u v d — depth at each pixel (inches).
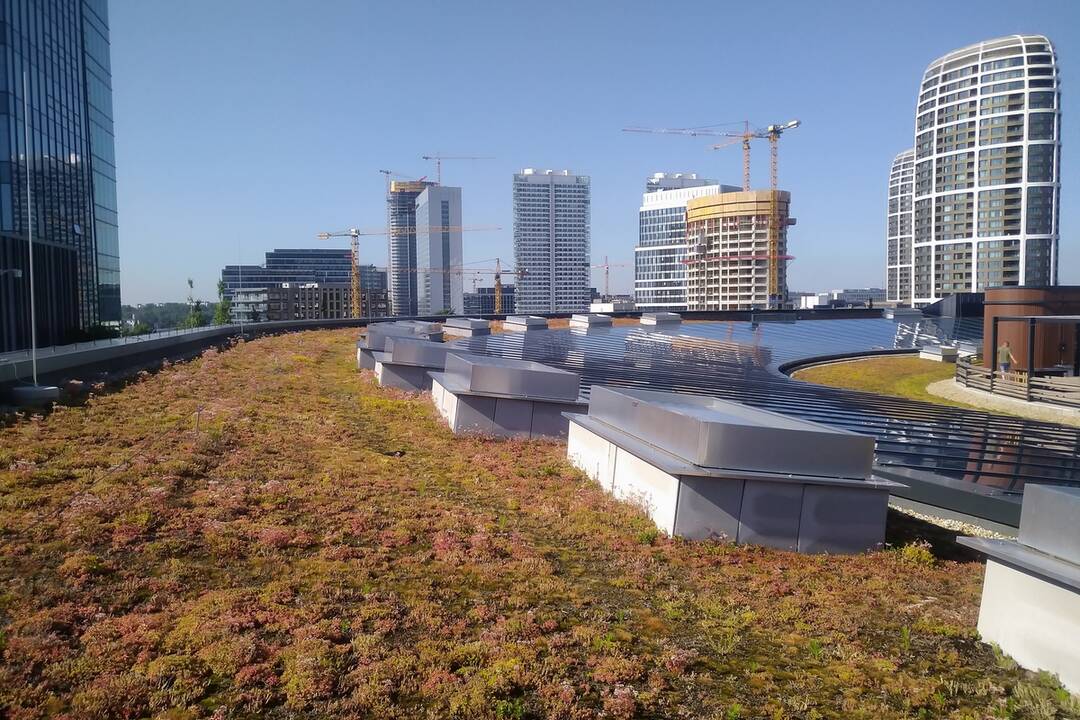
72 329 1930.4
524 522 633.6
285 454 804.0
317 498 644.7
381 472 763.4
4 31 1809.8
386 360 1373.0
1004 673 408.2
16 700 320.8
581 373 1462.8
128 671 349.4
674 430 651.5
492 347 1936.5
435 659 378.6
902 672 398.9
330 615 422.3
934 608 498.3
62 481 633.6
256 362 1681.8
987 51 6884.8
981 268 7042.3
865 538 622.8
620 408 764.0
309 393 1268.5
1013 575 429.4
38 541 495.2
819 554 607.2
